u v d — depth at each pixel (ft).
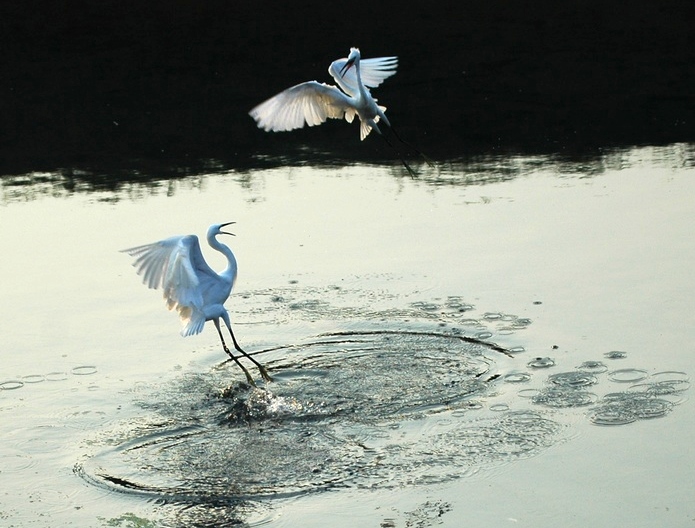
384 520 31.27
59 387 40.93
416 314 45.93
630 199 59.06
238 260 52.95
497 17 105.81
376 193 62.49
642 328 43.09
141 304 48.60
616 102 78.43
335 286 49.37
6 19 110.93
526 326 44.11
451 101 80.74
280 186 64.39
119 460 35.73
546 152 68.85
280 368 41.81
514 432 35.96
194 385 40.81
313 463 34.81
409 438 36.06
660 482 32.60
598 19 103.40
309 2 113.70
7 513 32.63
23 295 49.55
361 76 40.42
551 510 31.42
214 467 34.96
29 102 84.69
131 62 94.68
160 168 69.00
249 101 81.46
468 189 62.49
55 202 62.95
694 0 108.58
